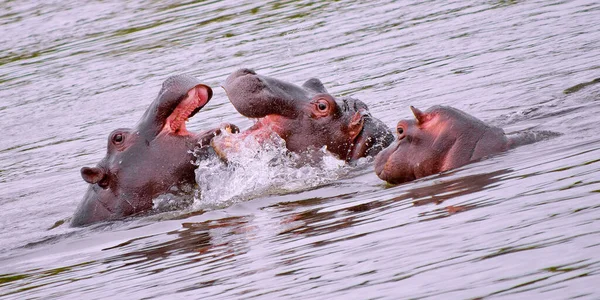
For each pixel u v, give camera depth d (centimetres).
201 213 1994
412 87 2984
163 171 2125
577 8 3672
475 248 1246
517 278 1094
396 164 1891
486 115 2417
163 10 5362
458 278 1141
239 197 2061
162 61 4125
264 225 1744
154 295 1373
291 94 2131
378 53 3594
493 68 3009
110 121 3334
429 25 3931
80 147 3064
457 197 1579
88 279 1603
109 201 2147
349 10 4550
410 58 3422
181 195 2125
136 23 5116
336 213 1706
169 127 2142
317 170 2103
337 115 2134
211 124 3009
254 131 2139
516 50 3194
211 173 2112
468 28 3734
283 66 3606
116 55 4456
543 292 1032
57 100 3831
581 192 1407
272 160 2117
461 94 2745
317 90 2191
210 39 4381
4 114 3766
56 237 2073
